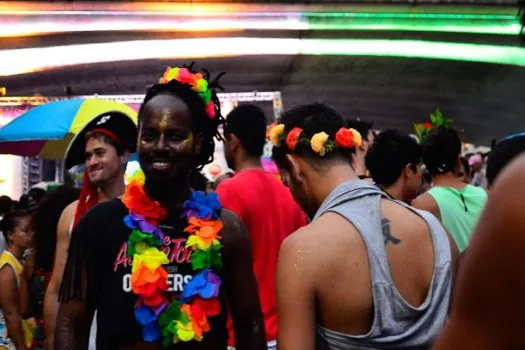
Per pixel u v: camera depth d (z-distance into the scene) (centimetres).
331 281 175
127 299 191
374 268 176
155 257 191
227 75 2022
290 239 184
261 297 291
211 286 193
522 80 2088
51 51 1593
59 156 490
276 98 1095
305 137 203
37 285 392
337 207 191
